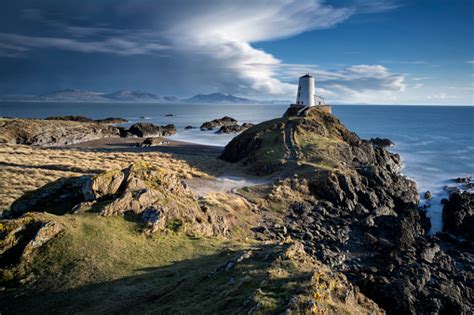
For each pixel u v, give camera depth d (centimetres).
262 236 3672
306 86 9850
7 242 2031
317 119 8888
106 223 2445
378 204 5112
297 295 1241
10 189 4188
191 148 10044
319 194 5066
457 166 8662
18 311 1641
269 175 5894
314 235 3847
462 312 2622
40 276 1897
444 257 3609
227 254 2234
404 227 4050
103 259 2069
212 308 1292
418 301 2573
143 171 3183
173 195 3206
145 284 1797
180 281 1720
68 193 2862
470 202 4947
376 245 3653
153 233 2541
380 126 19288
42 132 10312
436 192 6438
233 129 14400
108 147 9912
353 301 1413
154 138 10606
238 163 7088
